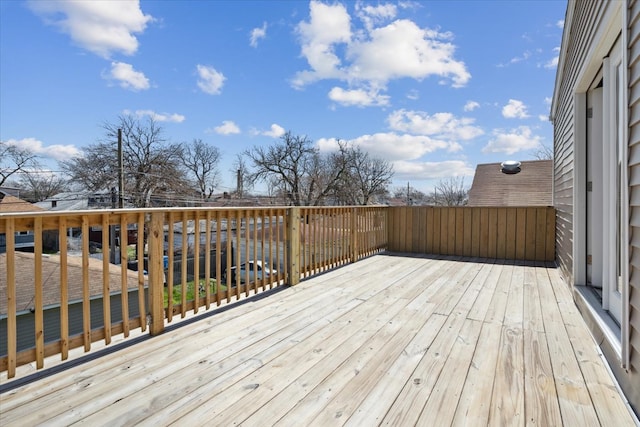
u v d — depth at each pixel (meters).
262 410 1.58
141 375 1.91
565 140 4.29
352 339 2.41
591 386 1.77
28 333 5.59
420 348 2.26
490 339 2.41
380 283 4.10
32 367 1.99
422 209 6.57
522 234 5.78
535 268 5.03
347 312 3.01
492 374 1.90
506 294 3.61
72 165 21.45
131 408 1.60
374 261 5.63
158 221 2.55
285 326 2.67
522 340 2.39
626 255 1.67
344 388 1.76
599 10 2.32
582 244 3.32
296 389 1.76
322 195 29.14
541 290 3.78
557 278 4.38
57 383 1.82
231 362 2.07
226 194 28.12
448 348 2.26
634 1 1.64
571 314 2.96
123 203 18.12
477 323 2.73
